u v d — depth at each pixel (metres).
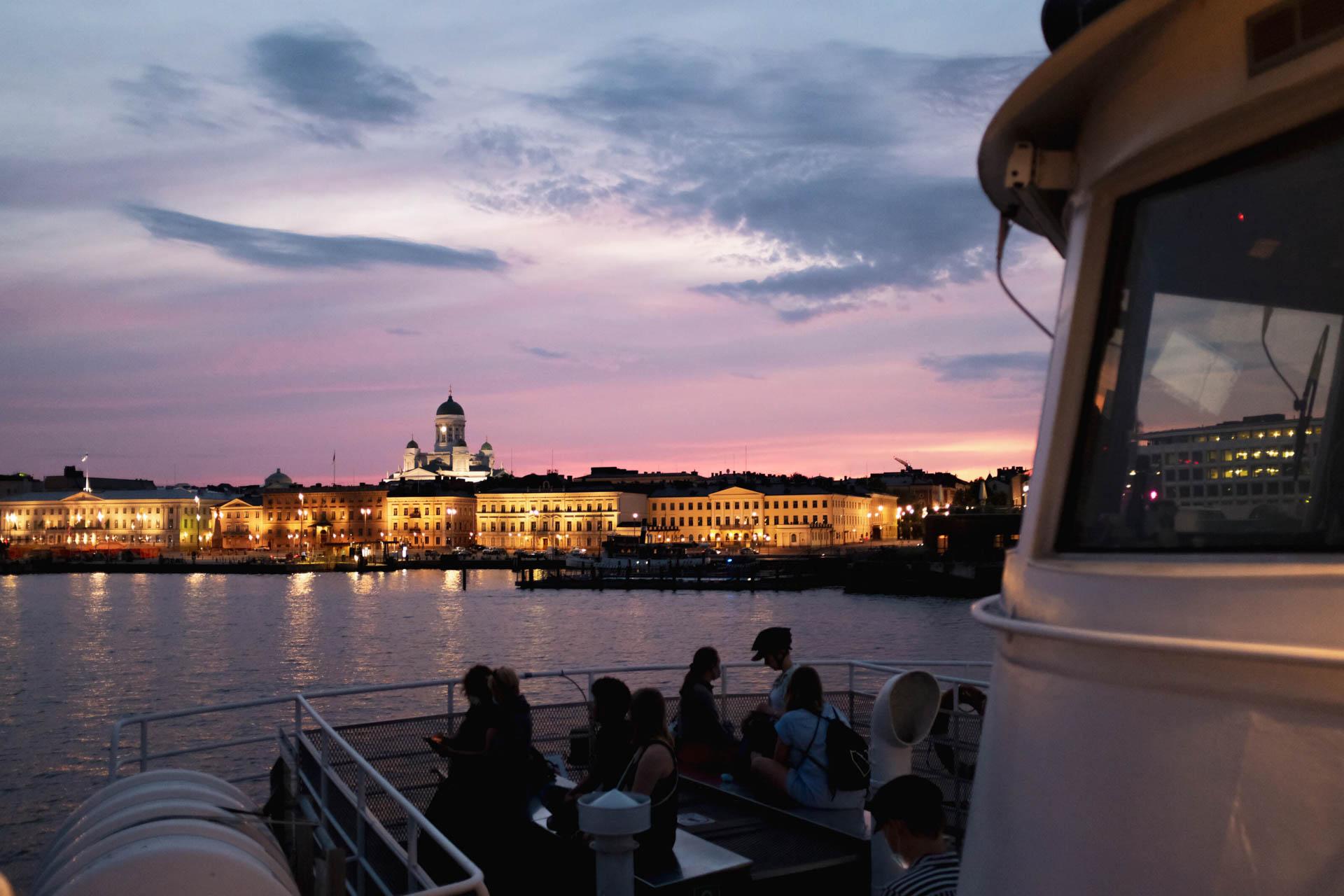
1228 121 2.59
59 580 160.12
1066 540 2.89
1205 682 2.35
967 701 8.36
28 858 22.08
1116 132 2.85
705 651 8.47
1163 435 2.72
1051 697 2.71
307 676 52.84
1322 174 2.47
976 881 2.97
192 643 68.88
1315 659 2.14
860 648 57.62
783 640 8.02
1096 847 2.52
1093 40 2.76
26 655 61.75
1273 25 2.47
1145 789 2.43
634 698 6.14
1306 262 2.49
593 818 5.27
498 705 7.70
